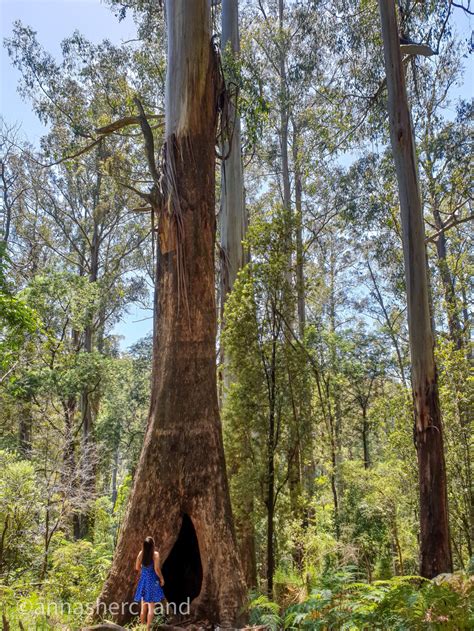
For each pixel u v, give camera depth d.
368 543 16.84
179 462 8.55
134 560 8.18
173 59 9.71
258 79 13.02
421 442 11.03
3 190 24.02
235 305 10.74
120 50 20.22
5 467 13.27
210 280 9.41
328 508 16.86
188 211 9.40
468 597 6.47
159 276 9.47
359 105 17.67
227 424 10.41
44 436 20.30
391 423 22.20
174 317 9.13
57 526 12.99
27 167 25.03
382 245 21.33
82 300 21.78
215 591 8.07
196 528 8.41
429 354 11.25
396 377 28.34
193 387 8.90
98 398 26.38
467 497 14.42
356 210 20.23
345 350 24.34
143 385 34.88
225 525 8.46
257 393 10.25
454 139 18.81
